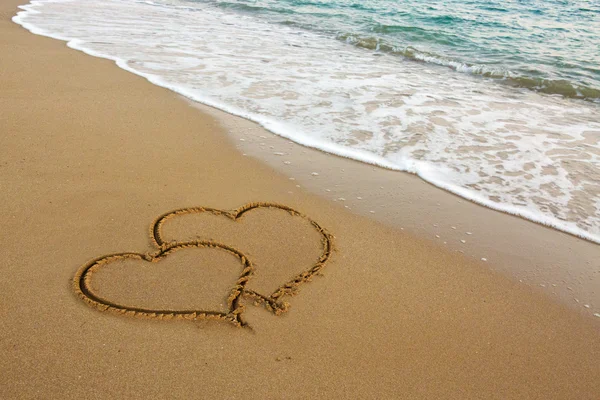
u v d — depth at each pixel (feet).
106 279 5.25
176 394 4.22
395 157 8.58
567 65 15.75
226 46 16.03
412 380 4.56
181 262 5.61
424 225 6.80
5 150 7.47
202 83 11.66
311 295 5.39
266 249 5.99
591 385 4.70
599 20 24.02
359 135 9.31
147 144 8.22
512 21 23.22
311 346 4.78
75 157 7.50
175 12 22.99
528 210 7.29
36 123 8.50
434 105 11.19
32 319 4.71
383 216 6.92
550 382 4.68
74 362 4.37
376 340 4.92
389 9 25.50
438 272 5.93
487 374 4.70
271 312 5.10
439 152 8.82
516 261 6.23
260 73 12.91
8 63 11.78
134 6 24.04
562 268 6.16
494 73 14.74
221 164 7.87
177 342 4.66
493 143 9.29
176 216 6.38
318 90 11.72
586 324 5.36
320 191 7.40
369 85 12.53
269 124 9.50
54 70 11.59
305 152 8.56
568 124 10.50
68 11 20.75
